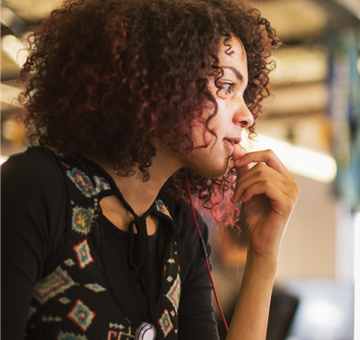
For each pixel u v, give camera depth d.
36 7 4.25
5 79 5.52
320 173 6.85
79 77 0.79
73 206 0.74
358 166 4.07
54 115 0.81
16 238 0.67
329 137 4.21
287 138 6.73
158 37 0.81
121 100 0.78
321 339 4.12
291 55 4.86
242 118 0.87
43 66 0.90
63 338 0.70
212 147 0.85
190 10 0.86
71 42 0.82
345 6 3.54
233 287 2.40
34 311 0.70
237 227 1.24
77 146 0.79
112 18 0.80
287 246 7.08
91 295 0.72
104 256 0.75
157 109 0.79
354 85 3.92
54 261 0.71
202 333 0.98
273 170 0.96
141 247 0.81
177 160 0.86
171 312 0.85
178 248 0.93
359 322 4.32
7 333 0.64
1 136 6.23
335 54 3.91
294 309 2.72
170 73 0.79
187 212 1.03
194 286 1.02
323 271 6.72
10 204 0.68
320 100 6.10
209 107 0.83
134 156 0.80
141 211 0.87
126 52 0.79
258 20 1.06
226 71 0.86
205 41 0.84
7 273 0.66
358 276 6.50
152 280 0.83
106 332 0.73
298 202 7.04
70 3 0.92
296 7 3.86
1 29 4.46
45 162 0.74
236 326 0.93
